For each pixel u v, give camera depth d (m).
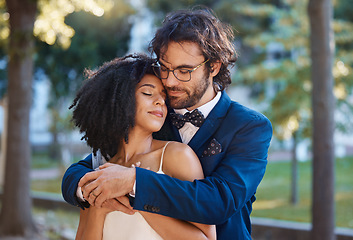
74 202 1.77
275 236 6.42
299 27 10.04
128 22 15.06
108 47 15.09
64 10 7.19
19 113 6.82
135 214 1.65
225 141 1.76
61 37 7.53
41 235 6.86
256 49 14.03
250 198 1.87
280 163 17.92
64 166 15.71
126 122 1.67
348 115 9.62
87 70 1.90
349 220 7.89
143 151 1.73
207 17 1.80
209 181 1.60
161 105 1.71
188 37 1.68
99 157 1.90
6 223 6.74
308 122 9.50
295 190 9.80
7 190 6.81
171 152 1.67
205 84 1.75
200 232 1.61
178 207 1.53
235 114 1.81
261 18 14.64
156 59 1.75
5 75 14.32
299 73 9.45
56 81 14.24
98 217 1.71
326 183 5.09
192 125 1.82
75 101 1.83
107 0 7.19
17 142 6.83
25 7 6.55
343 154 17.33
